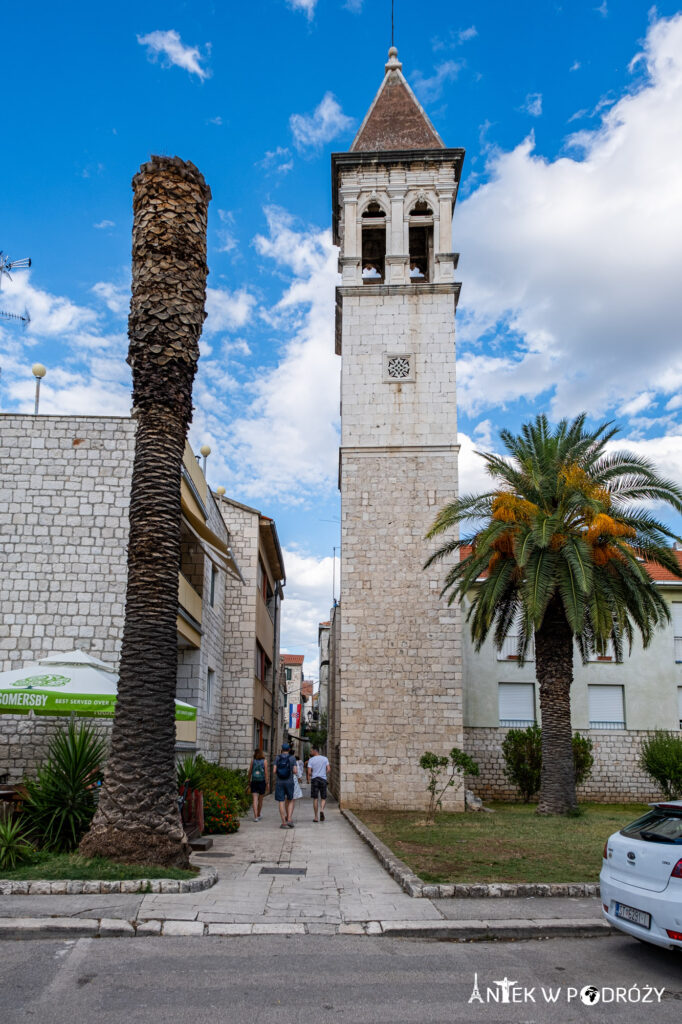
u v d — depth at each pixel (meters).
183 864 10.40
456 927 8.31
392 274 27.50
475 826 18.27
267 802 29.06
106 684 13.51
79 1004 5.87
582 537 21.19
